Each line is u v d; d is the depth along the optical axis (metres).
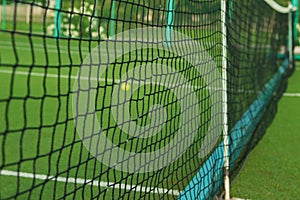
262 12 9.34
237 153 4.72
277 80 10.20
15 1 2.20
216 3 4.59
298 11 17.11
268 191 4.01
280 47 12.39
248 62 7.58
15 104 6.83
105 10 8.13
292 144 5.60
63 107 6.77
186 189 3.49
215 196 3.70
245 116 5.96
